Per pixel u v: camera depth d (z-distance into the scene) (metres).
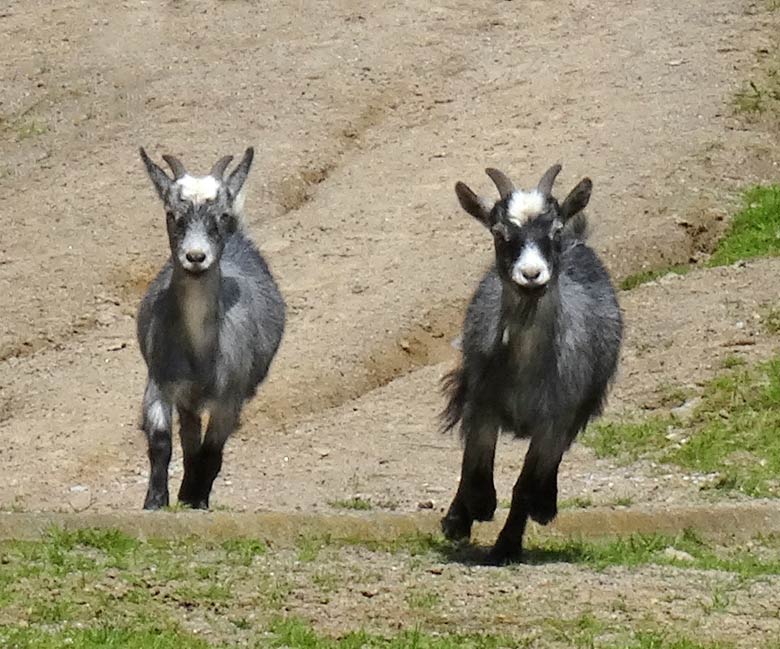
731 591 28.33
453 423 32.06
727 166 60.59
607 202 57.31
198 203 33.81
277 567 28.97
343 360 47.94
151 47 75.19
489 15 76.44
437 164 62.12
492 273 31.70
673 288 50.06
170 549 29.91
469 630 25.52
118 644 24.09
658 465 39.62
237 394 35.31
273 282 38.56
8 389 47.41
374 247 55.59
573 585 28.30
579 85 67.88
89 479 40.84
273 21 76.75
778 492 37.22
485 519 31.77
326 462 41.19
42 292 53.53
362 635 24.64
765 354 44.69
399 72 70.25
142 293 54.41
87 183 62.22
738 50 69.94
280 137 64.81
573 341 30.61
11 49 76.31
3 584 26.94
